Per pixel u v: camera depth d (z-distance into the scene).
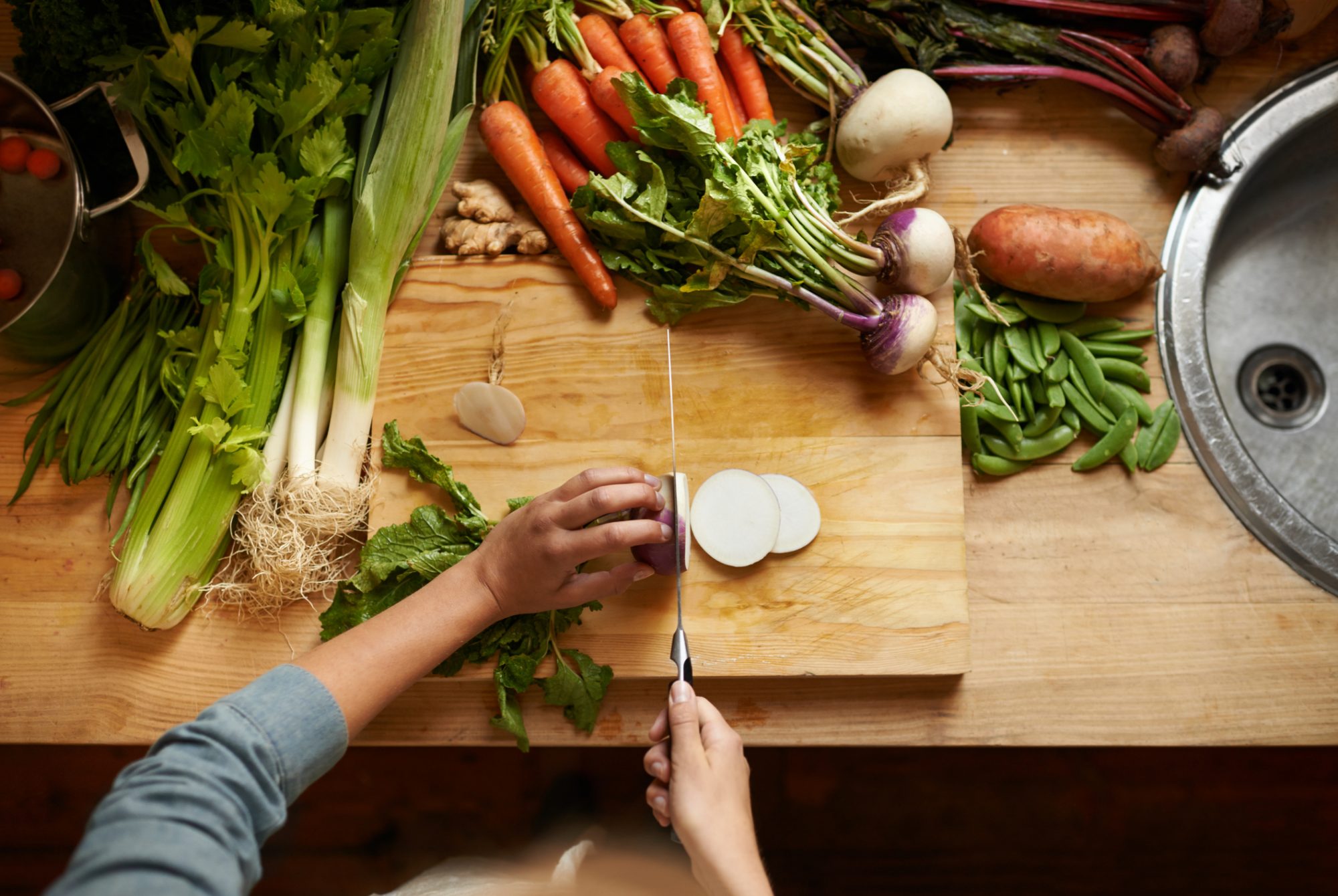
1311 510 1.32
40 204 1.15
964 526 1.14
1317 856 1.46
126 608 1.11
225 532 1.14
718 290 1.13
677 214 1.13
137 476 1.18
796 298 1.13
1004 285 1.18
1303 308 1.37
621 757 1.52
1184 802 1.48
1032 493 1.19
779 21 1.16
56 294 1.10
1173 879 1.48
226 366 1.07
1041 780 1.50
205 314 1.15
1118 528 1.18
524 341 1.17
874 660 1.10
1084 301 1.18
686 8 1.20
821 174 1.15
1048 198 1.24
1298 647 1.15
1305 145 1.29
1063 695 1.15
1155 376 1.21
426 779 1.53
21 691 1.16
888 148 1.11
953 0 1.20
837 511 1.12
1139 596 1.17
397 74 1.08
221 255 1.09
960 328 1.19
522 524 0.97
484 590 0.96
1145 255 1.14
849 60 1.17
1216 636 1.16
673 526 1.04
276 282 1.12
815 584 1.11
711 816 0.84
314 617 1.15
